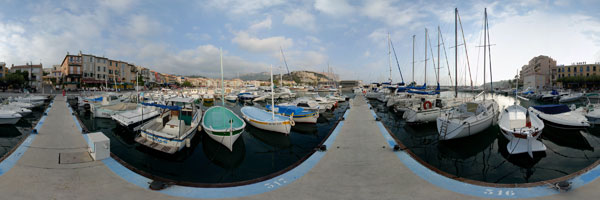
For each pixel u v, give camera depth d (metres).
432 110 17.66
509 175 8.63
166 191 6.06
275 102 39.78
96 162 8.13
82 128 14.18
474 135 13.34
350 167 7.77
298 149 12.62
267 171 9.48
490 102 17.19
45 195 5.86
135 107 21.30
